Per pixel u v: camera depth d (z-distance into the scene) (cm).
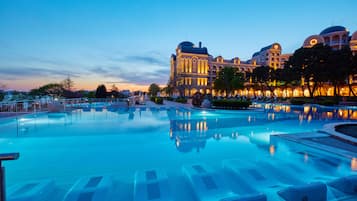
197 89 7062
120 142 707
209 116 1481
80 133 843
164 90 8394
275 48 7431
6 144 674
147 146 662
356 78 3647
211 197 345
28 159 532
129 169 464
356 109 2041
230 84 4047
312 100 2783
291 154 572
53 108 1564
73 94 3781
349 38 4538
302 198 292
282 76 3756
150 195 346
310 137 650
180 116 1476
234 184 388
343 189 325
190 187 378
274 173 440
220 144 698
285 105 2567
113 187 372
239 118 1367
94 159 536
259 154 580
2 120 1026
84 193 349
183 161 521
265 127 1024
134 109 2055
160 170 458
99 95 3716
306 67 2936
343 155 472
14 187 368
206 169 462
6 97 2198
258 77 4562
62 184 384
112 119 1284
